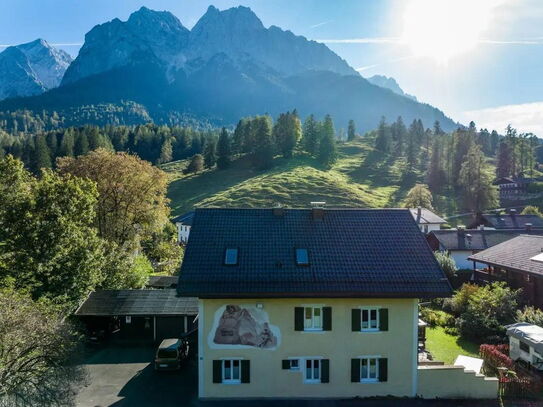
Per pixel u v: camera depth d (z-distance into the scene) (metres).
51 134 166.00
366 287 22.91
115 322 35.66
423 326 29.98
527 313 32.00
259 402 22.69
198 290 22.33
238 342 22.91
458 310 38.84
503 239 58.38
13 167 37.28
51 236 34.69
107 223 52.78
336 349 23.09
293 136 148.50
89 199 38.91
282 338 22.98
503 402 23.08
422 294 22.69
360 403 22.62
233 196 112.19
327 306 23.06
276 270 23.59
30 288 31.39
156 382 25.61
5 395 17.41
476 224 74.56
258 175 131.38
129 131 191.75
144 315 33.28
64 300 32.59
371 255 24.86
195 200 117.12
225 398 22.98
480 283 45.62
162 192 56.47
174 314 33.41
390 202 109.12
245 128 157.50
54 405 18.66
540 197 110.31
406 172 133.88
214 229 26.02
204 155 155.75
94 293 35.78
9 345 18.23
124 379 26.11
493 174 137.88
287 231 26.22
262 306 22.94
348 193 112.38
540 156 168.88
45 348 19.31
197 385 25.09
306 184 117.44
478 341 32.94
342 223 27.05
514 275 39.09
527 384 23.81
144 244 70.31
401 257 24.80
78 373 20.28
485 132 188.50
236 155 155.75
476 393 23.44
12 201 35.62
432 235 61.44
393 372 23.23
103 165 51.69
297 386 23.05
